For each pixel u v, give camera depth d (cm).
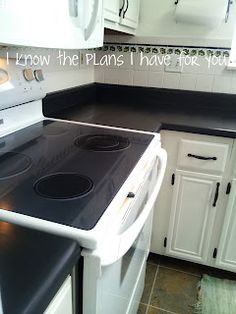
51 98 143
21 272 41
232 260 152
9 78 101
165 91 182
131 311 106
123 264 80
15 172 78
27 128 120
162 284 153
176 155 141
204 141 134
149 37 175
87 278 55
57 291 44
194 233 153
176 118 146
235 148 131
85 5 97
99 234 52
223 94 172
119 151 97
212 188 140
